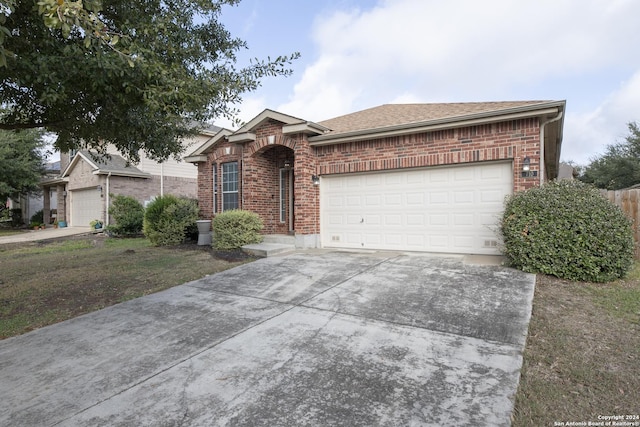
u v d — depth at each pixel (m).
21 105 4.75
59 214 22.12
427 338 3.72
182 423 2.42
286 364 3.26
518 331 3.80
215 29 5.64
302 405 2.60
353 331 3.97
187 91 4.36
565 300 4.82
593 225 5.65
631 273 6.19
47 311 5.10
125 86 3.99
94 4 2.89
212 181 12.77
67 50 3.46
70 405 2.68
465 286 5.37
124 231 15.17
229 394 2.78
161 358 3.46
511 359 3.22
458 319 4.18
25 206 25.84
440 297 4.94
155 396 2.78
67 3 2.59
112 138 5.40
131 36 4.23
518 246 6.15
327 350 3.52
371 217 9.22
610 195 7.97
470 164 7.86
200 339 3.90
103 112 4.70
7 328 4.46
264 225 11.19
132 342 3.88
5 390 2.94
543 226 5.94
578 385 2.83
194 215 12.07
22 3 3.29
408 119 9.13
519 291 5.05
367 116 11.52
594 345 3.50
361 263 7.27
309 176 9.66
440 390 2.74
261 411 2.54
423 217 8.47
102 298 5.66
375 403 2.60
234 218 9.62
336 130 9.80
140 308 5.05
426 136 8.25
